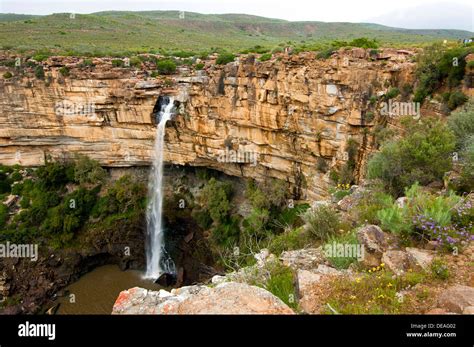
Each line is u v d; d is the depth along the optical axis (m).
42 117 38.12
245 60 29.72
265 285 8.59
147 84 34.22
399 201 10.84
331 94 24.50
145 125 37.19
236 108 31.39
